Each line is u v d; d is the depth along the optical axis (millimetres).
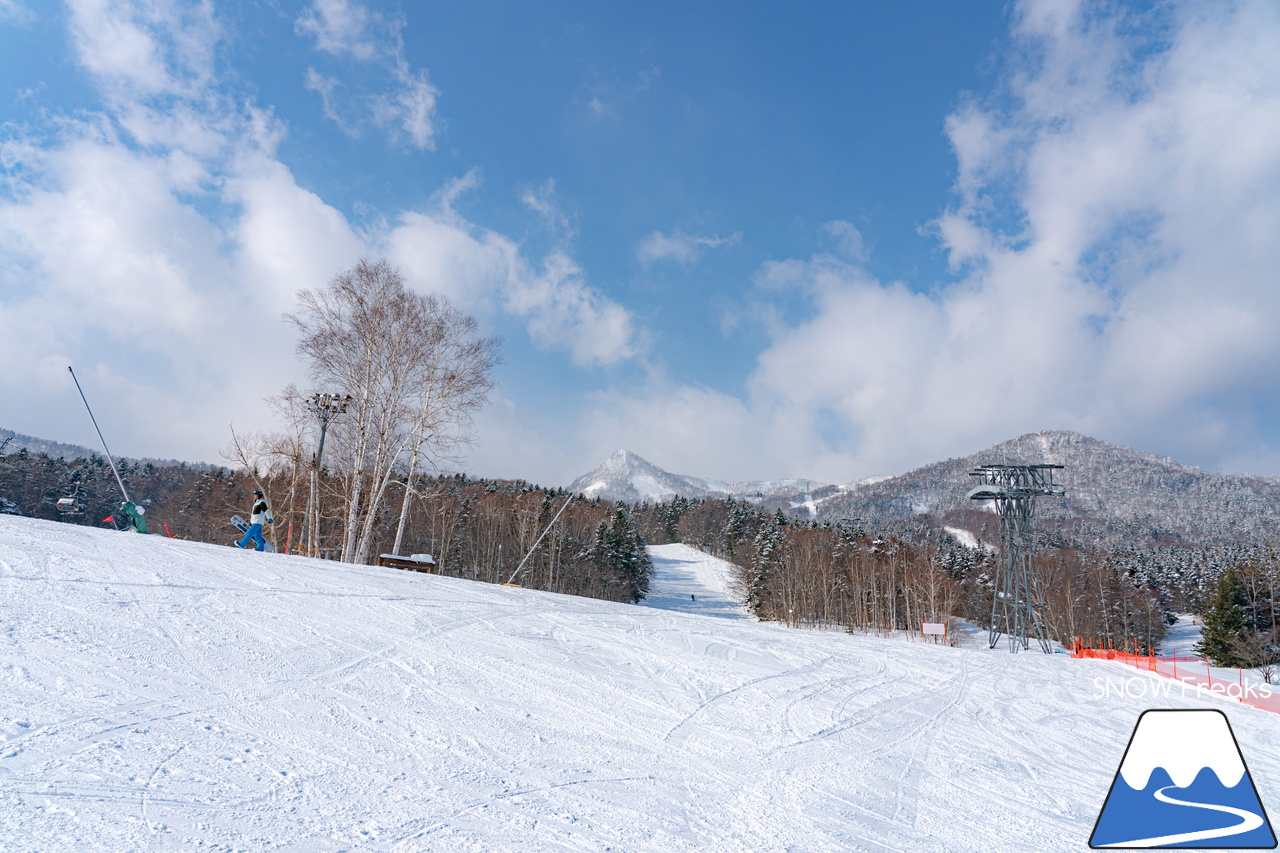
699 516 143875
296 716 6164
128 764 4660
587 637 11977
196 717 5727
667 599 86188
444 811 4734
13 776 4246
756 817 5488
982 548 100875
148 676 6480
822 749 7793
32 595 8398
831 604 68250
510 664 9250
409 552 57094
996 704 12406
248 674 7074
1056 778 7859
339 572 14445
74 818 3871
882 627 63000
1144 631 66812
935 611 59156
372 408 26312
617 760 6430
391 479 27047
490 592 15477
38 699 5500
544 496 78250
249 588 10977
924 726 9789
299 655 8031
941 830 5723
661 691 9289
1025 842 5609
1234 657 40781
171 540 14836
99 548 11984
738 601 87188
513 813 4879
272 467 27828
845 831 5418
